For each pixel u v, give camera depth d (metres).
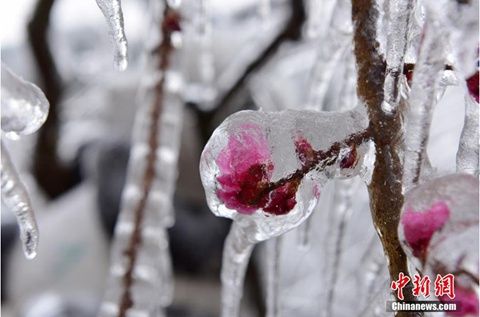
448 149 1.09
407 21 0.39
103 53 2.38
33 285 1.41
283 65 1.39
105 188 1.40
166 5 0.64
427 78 0.37
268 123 0.40
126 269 0.67
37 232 0.40
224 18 1.70
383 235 0.40
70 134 1.79
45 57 1.56
